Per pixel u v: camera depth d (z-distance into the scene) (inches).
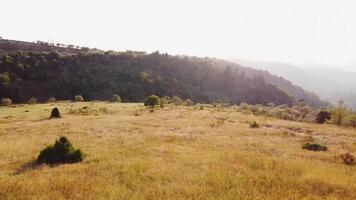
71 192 454.0
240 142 1090.7
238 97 7150.6
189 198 439.2
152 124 1627.7
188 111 2495.1
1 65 5088.6
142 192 464.4
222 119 1988.2
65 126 1528.1
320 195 481.1
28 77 5128.0
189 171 606.9
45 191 461.7
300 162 722.2
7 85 4522.6
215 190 479.5
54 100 4160.9
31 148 930.1
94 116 2016.5
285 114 3073.3
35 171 607.5
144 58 7066.9
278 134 1369.3
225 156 772.6
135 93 5418.3
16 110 2608.3
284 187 506.0
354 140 1295.5
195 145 979.3
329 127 1769.2
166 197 442.3
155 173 579.8
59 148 727.1
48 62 5536.4
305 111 4343.0
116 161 686.5
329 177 584.7
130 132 1321.4
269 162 705.6
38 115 2135.8
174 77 6825.8
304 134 1446.9
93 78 5310.0
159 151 828.6
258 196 451.2
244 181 537.0
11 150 894.4
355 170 697.6
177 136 1194.6
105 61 6259.8
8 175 588.1
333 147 1083.9
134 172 578.2
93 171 592.1
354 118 2047.2
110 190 462.6
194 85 6978.4
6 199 426.3
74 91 4896.7
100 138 1123.9
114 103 3651.6
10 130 1433.3
